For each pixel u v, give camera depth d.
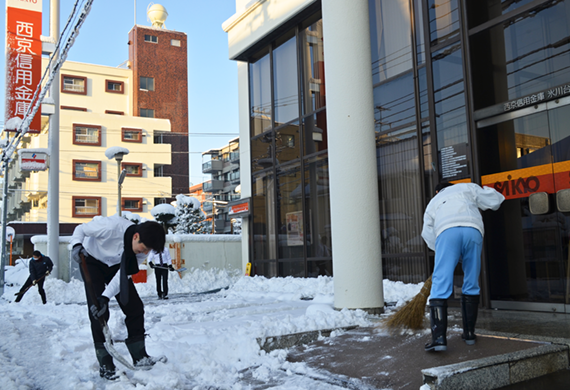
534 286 6.34
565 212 6.04
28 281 11.93
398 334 4.60
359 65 6.28
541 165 6.36
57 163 15.80
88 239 3.88
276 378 3.68
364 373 3.58
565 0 6.23
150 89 46.38
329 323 5.18
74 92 43.62
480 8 7.35
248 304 8.02
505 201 6.78
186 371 3.84
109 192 40.00
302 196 12.72
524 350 3.58
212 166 69.75
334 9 6.36
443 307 3.78
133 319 3.87
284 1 12.97
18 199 42.72
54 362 4.36
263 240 14.54
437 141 7.94
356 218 6.07
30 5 16.53
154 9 48.28
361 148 6.16
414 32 9.24
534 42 6.60
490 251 6.90
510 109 6.70
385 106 9.96
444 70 7.88
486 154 7.10
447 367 3.13
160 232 3.68
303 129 12.90
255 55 15.18
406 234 9.30
